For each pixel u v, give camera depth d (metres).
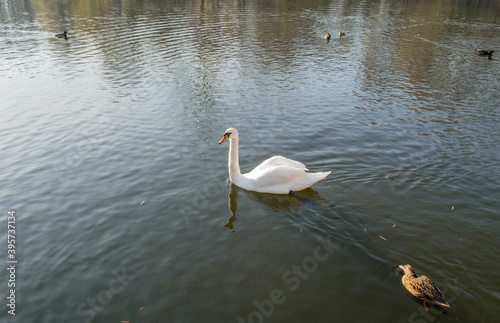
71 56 26.67
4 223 9.93
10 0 52.31
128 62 25.22
